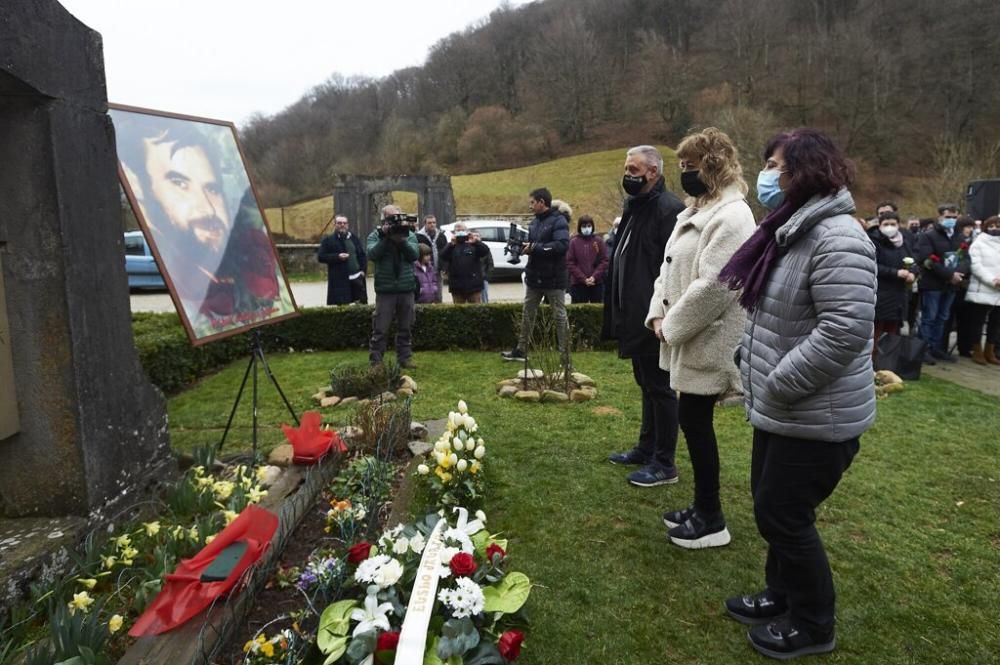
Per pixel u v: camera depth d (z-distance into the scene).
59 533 2.55
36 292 2.60
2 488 2.70
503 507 3.26
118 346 2.93
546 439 4.28
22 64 2.37
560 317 6.11
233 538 2.22
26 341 2.63
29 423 2.67
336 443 3.61
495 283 18.23
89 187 2.74
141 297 15.41
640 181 3.21
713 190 2.72
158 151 3.34
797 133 1.98
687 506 3.27
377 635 1.87
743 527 3.08
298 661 1.87
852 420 1.94
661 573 2.68
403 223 5.98
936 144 26.31
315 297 15.73
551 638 2.26
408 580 2.15
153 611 2.05
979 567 2.74
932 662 2.16
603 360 7.06
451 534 2.35
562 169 41.09
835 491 3.49
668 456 3.51
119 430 2.91
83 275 2.69
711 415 2.82
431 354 7.50
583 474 3.67
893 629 2.32
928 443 4.29
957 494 3.47
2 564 2.32
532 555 2.80
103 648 2.00
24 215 2.57
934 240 7.40
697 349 2.69
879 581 2.63
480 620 2.07
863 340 1.83
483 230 18.23
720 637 2.29
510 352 6.94
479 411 4.96
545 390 5.41
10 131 2.54
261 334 7.76
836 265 1.84
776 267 2.04
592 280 8.10
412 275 6.29
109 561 2.44
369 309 7.91
